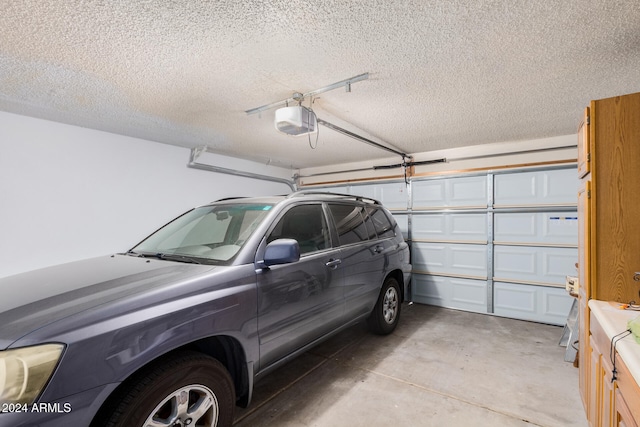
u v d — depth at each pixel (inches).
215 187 204.2
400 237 160.7
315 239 104.7
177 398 60.6
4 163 119.5
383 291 141.4
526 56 81.4
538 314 169.8
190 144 178.1
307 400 93.8
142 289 59.5
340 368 114.2
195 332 62.0
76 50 76.2
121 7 59.9
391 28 68.5
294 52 78.5
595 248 71.9
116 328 51.6
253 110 120.4
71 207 137.5
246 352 73.2
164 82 95.3
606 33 70.6
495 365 116.3
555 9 62.0
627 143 68.7
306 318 92.3
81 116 126.6
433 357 123.3
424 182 208.2
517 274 176.2
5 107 115.3
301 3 59.4
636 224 68.3
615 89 103.0
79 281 64.7
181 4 59.2
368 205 145.3
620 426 51.3
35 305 52.9
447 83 98.1
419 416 85.8
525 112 126.7
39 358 44.0
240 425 82.1
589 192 72.6
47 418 43.5
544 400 93.4
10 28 66.2
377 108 121.8
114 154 152.7
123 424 52.6
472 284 190.4
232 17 63.9
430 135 164.4
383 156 220.4
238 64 84.5
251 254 79.1
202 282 66.4
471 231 191.0
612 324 58.2
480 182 188.1
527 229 173.8
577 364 114.3
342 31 69.5
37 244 127.3
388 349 131.0
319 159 230.7
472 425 82.1
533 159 173.0
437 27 68.2
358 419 84.7
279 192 258.4
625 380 49.1
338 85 97.7
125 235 156.3
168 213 175.9
